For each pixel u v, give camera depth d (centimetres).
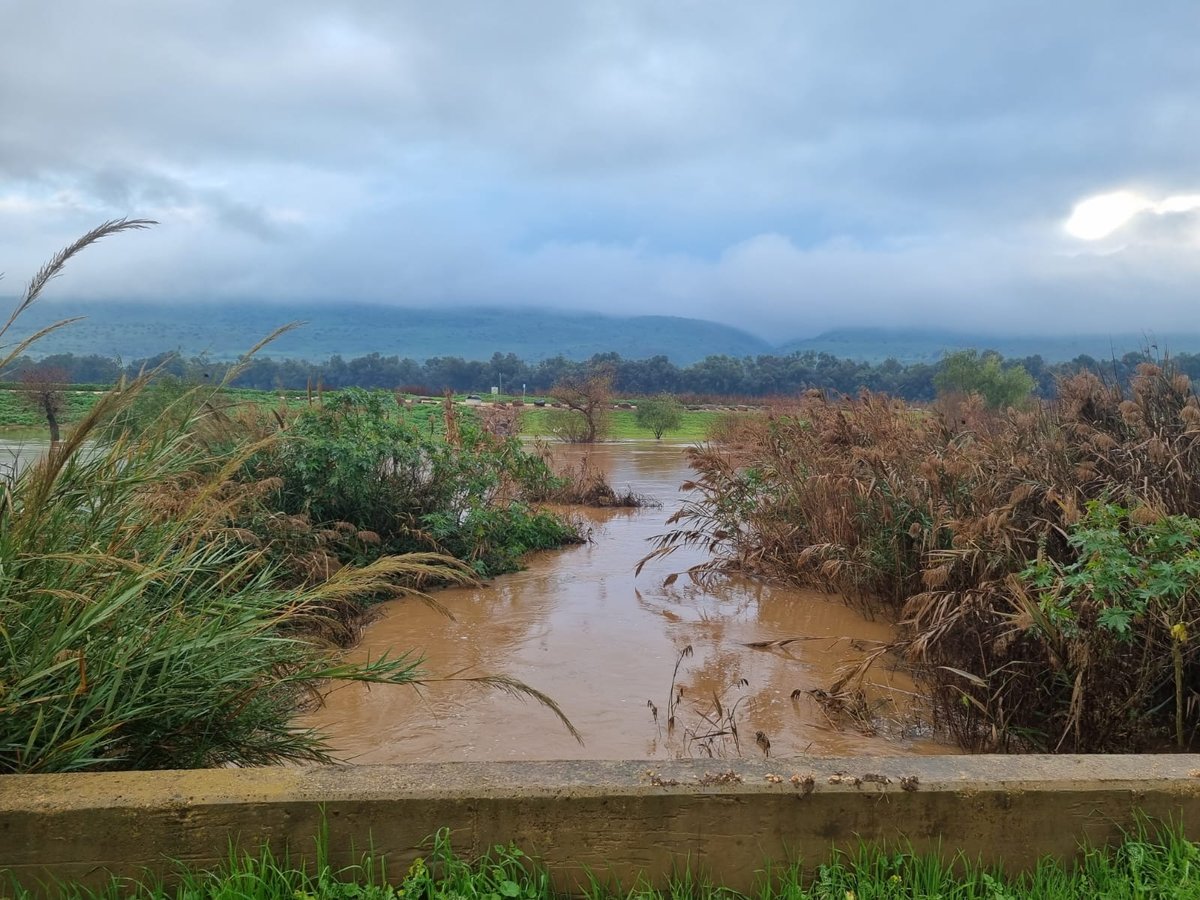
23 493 320
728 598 848
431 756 471
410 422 1055
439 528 895
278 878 247
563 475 1623
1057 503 629
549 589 881
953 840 273
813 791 268
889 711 551
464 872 253
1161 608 458
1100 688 475
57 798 251
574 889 263
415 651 662
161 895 246
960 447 808
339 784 263
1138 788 278
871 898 257
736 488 1009
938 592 614
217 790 258
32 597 301
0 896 245
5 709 273
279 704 381
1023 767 287
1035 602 528
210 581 413
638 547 1131
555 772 273
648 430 3500
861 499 835
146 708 304
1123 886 261
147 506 367
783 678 615
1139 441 666
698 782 269
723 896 264
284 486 858
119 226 317
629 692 578
